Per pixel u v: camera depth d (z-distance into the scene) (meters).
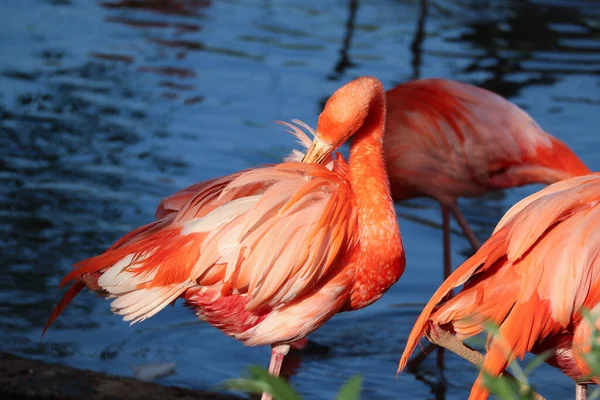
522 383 5.45
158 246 7.24
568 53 18.50
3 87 15.57
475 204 13.18
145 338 9.34
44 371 7.79
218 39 18.84
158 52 17.88
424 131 10.93
